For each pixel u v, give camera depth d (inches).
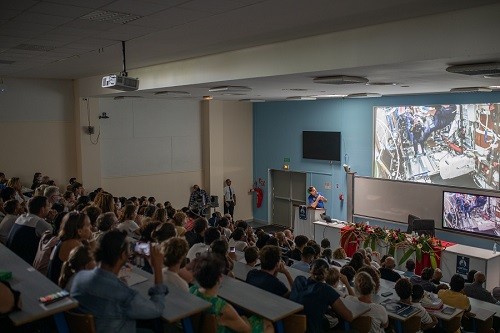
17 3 172.1
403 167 470.0
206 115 584.4
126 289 99.3
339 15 193.2
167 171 566.3
